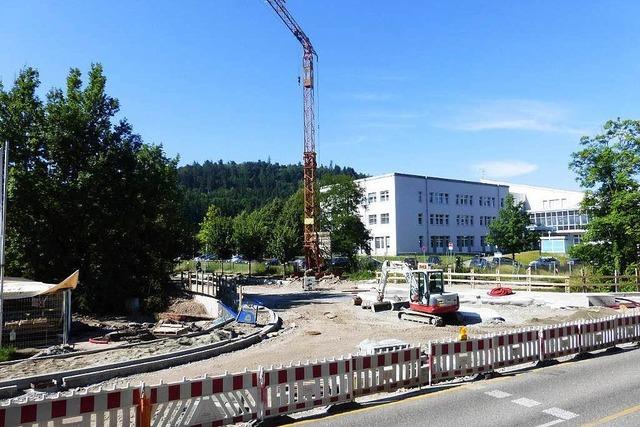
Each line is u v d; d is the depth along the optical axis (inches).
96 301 1142.3
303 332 815.1
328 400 363.3
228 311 936.9
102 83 1221.7
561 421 321.4
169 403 307.9
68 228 1135.6
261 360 593.0
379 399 390.0
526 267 1781.5
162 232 1339.8
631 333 593.6
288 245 2202.3
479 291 1269.7
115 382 507.8
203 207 6038.4
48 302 804.6
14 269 1103.6
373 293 1476.4
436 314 892.6
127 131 1254.9
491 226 2048.5
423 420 329.7
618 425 311.3
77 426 279.6
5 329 743.1
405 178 2874.0
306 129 2498.8
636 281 1235.9
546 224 3472.0
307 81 2556.6
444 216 3051.2
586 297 1045.8
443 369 430.3
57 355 618.8
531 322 871.1
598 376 442.9
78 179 1117.1
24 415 264.2
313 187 2361.0
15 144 1120.2
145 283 1227.2
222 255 2498.8
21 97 1165.7
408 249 2847.0
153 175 1280.8
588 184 1341.0
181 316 1027.3
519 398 377.4
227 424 324.5
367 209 2810.0
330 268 2143.2
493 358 460.8
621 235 1289.4
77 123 1142.3
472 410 349.1
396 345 510.0
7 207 1067.9
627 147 1298.0
